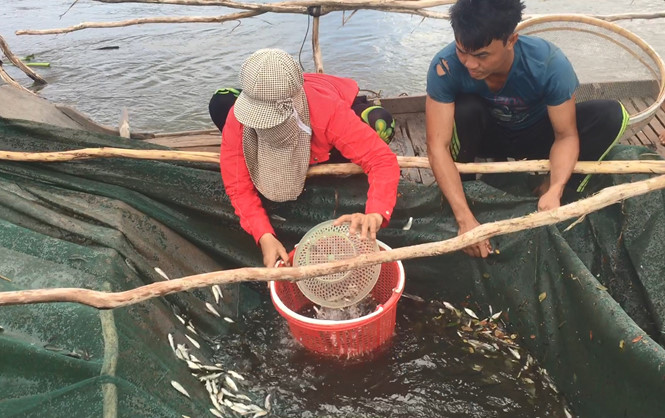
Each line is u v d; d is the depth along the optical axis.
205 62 7.64
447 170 2.71
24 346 1.89
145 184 2.99
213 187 3.02
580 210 2.13
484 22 2.27
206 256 3.02
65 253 2.36
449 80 2.71
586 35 3.92
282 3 4.38
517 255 2.72
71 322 2.03
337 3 4.23
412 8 4.17
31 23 9.30
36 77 7.09
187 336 2.54
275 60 2.32
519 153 3.19
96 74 7.40
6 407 1.76
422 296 3.10
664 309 2.43
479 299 2.95
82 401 1.79
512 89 2.75
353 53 7.57
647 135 4.04
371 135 2.61
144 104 6.57
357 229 2.60
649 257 2.51
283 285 2.84
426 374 2.63
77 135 3.13
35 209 2.57
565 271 2.48
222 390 2.43
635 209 2.56
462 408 2.46
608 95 4.11
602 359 2.21
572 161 2.64
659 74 3.86
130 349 2.03
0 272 2.18
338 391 2.56
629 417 2.07
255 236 2.69
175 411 2.05
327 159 2.88
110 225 2.60
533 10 7.68
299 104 2.48
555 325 2.55
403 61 7.30
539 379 2.58
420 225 3.00
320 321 2.42
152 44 8.30
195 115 6.29
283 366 2.68
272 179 2.62
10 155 2.89
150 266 2.61
